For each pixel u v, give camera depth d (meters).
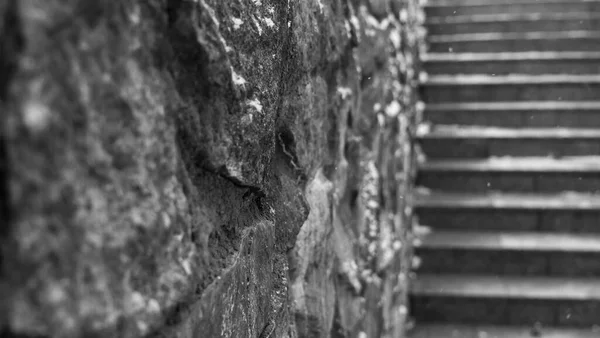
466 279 3.74
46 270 0.48
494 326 3.54
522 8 5.91
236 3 0.96
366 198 2.13
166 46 0.75
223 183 0.97
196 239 0.84
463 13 5.98
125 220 0.62
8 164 0.44
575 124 4.77
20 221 0.45
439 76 5.34
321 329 1.57
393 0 2.90
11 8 0.44
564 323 3.51
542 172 4.29
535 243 3.84
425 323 3.58
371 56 2.23
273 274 1.23
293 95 1.34
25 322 0.45
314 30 1.46
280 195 1.29
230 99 0.91
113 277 0.59
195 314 0.80
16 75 0.44
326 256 1.66
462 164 4.46
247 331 1.02
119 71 0.62
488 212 4.07
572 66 5.20
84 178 0.54
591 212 3.99
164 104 0.73
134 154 0.65
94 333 0.55
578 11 5.84
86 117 0.54
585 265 3.75
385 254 2.38
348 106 1.91
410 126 3.90
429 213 4.12
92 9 0.56
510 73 5.27
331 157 1.75
